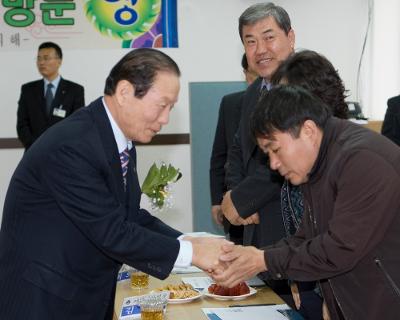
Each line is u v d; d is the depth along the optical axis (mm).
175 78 1718
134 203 1912
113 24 5539
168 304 2105
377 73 5590
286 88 1633
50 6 5465
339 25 5723
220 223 3236
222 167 3262
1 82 5480
